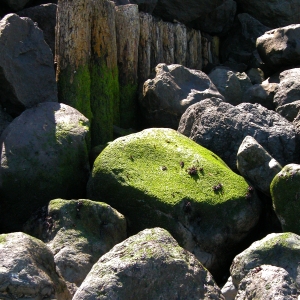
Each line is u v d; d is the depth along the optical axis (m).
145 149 3.05
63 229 2.55
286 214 2.68
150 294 1.87
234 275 2.31
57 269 2.32
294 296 1.84
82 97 3.71
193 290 1.92
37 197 2.97
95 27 3.85
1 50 3.24
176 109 3.91
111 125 3.86
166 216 2.74
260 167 2.92
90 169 3.19
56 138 3.08
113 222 2.66
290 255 2.27
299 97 4.11
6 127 3.19
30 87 3.41
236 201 2.78
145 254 1.91
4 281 1.82
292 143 3.33
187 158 2.99
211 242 2.73
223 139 3.32
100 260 1.91
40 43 3.49
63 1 3.72
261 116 3.44
